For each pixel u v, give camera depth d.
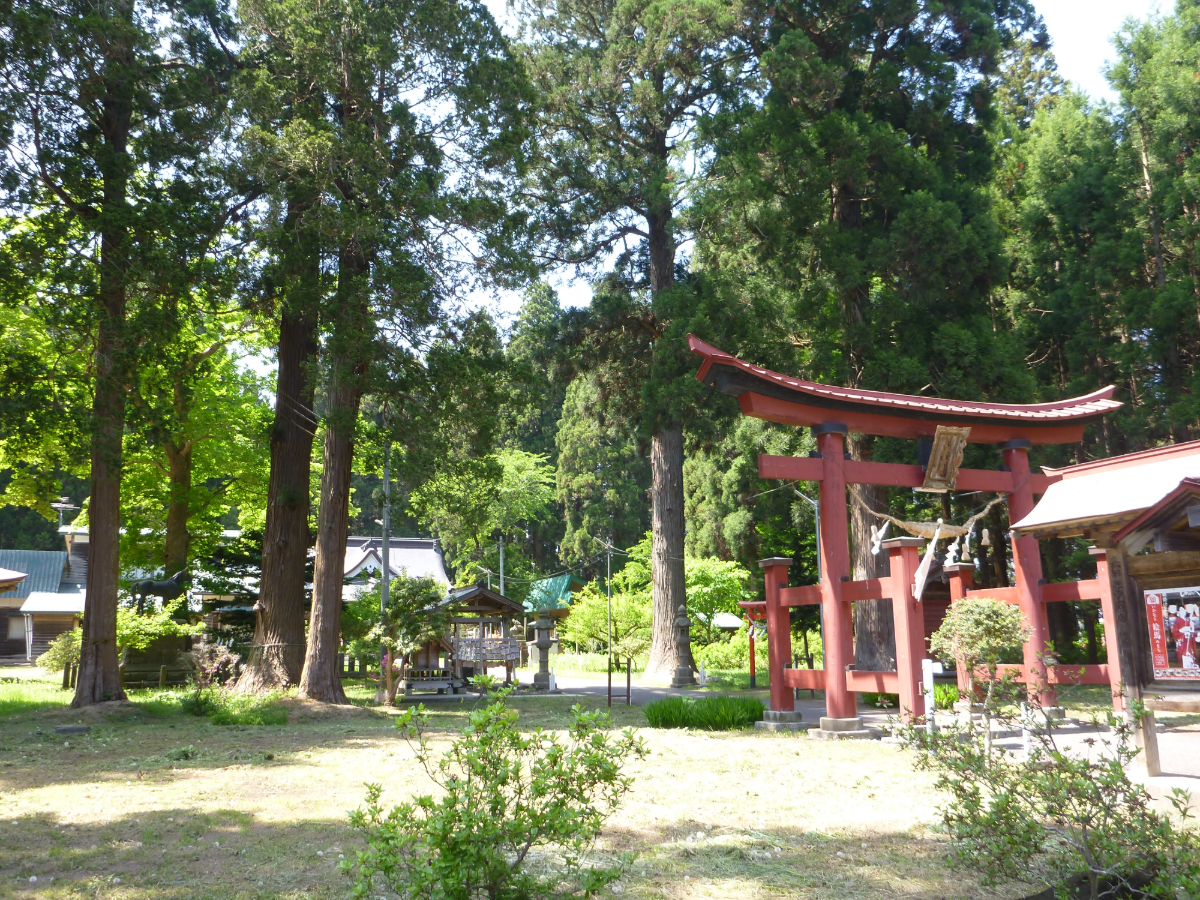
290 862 5.45
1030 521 11.21
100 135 15.38
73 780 8.57
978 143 23.36
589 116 27.75
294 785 8.21
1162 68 25.53
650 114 26.83
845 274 19.50
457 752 4.31
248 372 25.62
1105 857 4.18
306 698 15.64
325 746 11.07
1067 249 25.98
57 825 6.55
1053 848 5.41
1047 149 27.66
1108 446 25.12
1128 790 4.31
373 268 15.68
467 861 3.78
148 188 15.12
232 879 5.09
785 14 22.62
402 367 15.90
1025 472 14.54
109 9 14.84
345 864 4.38
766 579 13.92
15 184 13.96
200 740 11.80
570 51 27.69
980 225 20.47
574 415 50.88
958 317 21.28
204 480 27.27
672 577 26.53
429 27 15.73
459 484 17.95
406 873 5.05
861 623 19.77
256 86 15.02
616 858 5.47
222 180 16.06
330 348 15.02
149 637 20.95
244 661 21.02
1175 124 24.59
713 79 25.78
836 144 20.02
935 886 4.85
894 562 11.72
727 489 31.72
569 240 27.31
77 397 15.32
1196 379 21.92
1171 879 3.91
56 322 14.57
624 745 4.36
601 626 34.84
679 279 28.25
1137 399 25.25
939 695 14.22
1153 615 7.29
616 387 28.42
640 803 7.17
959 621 10.16
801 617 28.80
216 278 15.06
